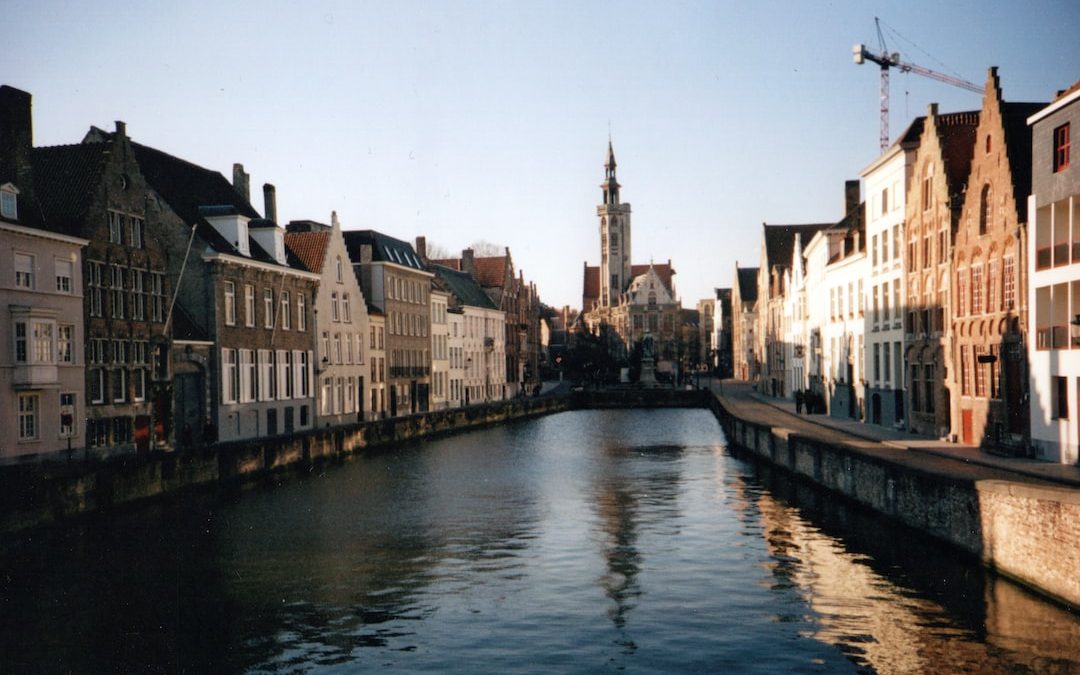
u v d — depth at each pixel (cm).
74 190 3884
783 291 9112
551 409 9569
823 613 1931
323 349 6056
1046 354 3078
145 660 1720
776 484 3869
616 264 17212
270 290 5359
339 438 5034
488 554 2544
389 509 3297
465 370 9388
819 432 4581
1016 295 3284
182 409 4616
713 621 1895
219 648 1781
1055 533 1833
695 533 2792
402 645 1781
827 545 2583
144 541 2731
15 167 3538
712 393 9631
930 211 4197
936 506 2391
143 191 4256
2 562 2470
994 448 3356
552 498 3541
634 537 2748
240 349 4981
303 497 3588
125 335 4072
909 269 4478
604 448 5612
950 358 3938
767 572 2286
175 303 4750
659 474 4259
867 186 5238
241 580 2277
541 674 1616
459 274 10138
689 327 17312
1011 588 1994
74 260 3719
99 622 1948
